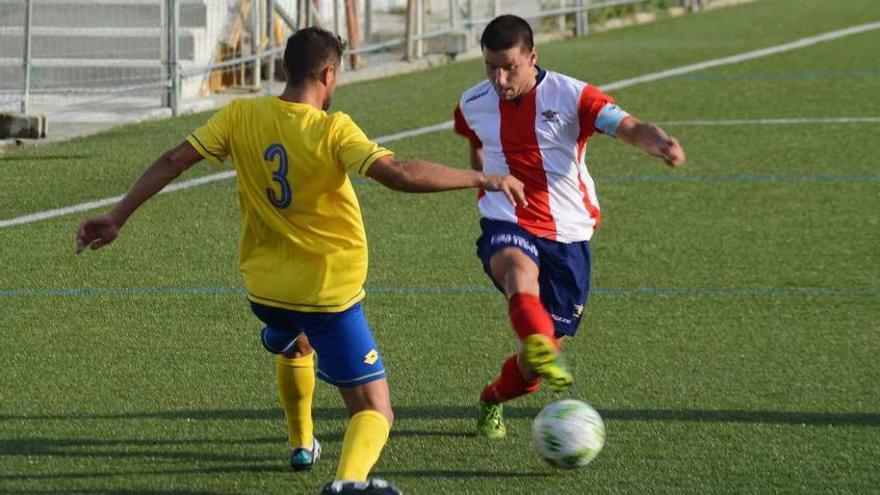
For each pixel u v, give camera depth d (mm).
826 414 17828
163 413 17672
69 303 22438
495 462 16188
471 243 26531
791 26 55969
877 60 47656
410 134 36500
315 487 15398
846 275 24625
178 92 38781
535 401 18312
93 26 41156
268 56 42719
